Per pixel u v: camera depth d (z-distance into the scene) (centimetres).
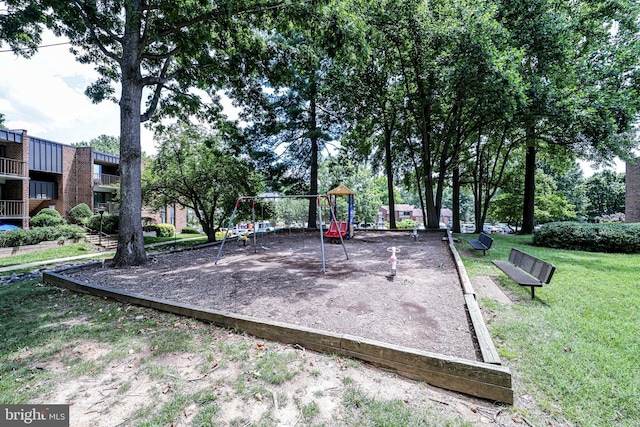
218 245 1134
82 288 517
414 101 1323
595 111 934
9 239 1269
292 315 378
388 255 821
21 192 1659
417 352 249
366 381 244
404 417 202
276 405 214
